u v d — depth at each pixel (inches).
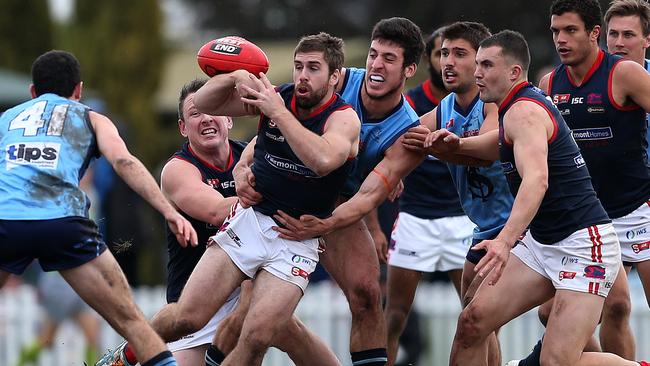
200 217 1173.7
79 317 1841.8
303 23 4901.6
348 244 1201.4
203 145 1200.2
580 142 1221.7
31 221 1021.8
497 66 1071.6
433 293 1894.7
